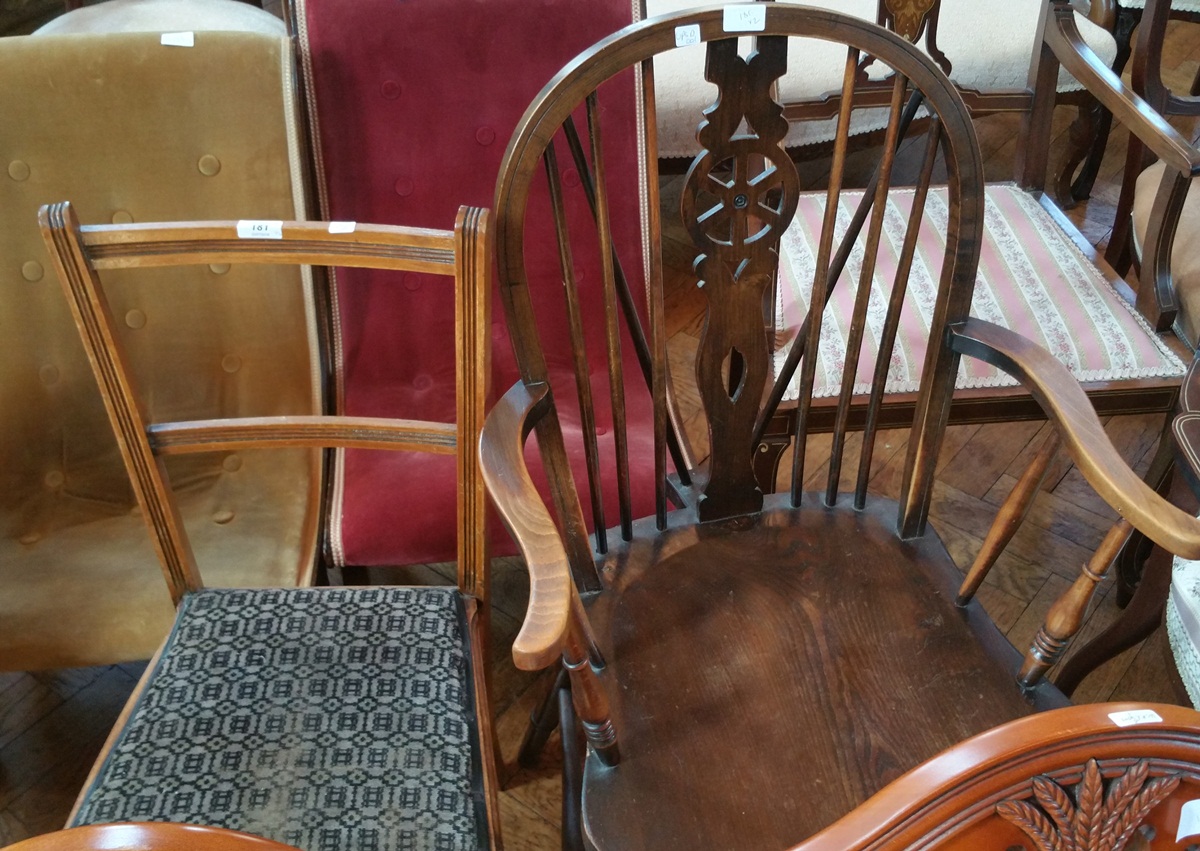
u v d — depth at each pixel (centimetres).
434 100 132
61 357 122
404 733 86
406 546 119
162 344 124
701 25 81
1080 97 188
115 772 83
